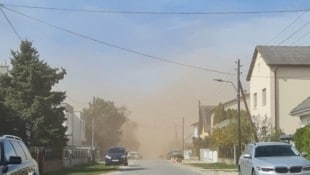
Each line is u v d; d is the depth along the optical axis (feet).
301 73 163.12
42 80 127.13
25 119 116.98
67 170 142.61
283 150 70.95
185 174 121.08
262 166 65.57
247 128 163.63
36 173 47.73
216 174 122.11
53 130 124.67
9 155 39.88
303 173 64.49
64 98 130.31
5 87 126.52
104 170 142.61
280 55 165.27
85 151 214.07
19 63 128.16
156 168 156.35
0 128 102.68
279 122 161.17
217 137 189.98
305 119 127.34
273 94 161.89
